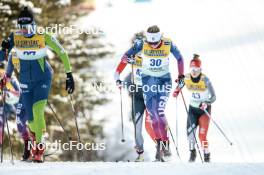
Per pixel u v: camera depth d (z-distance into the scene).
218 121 52.00
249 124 51.03
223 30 95.56
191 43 90.75
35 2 44.25
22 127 21.19
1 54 20.30
